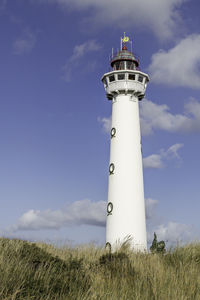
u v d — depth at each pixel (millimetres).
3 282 8312
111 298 8469
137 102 36250
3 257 10367
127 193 32406
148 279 10094
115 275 10883
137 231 31484
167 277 10031
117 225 31578
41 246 14992
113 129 35156
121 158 33562
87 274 10734
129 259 12750
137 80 35812
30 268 10164
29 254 12023
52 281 9352
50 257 11914
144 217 32719
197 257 13367
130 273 11000
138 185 33062
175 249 14000
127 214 31734
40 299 8031
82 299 8461
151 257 13250
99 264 12555
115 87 35719
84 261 13039
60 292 8852
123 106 35281
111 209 32469
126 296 8750
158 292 8961
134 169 33375
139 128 35562
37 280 8969
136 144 34438
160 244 19109
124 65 36562
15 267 9523
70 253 14070
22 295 8070
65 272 10391
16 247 12383
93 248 16172
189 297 8859
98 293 8836
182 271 10766
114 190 32875
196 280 10195
